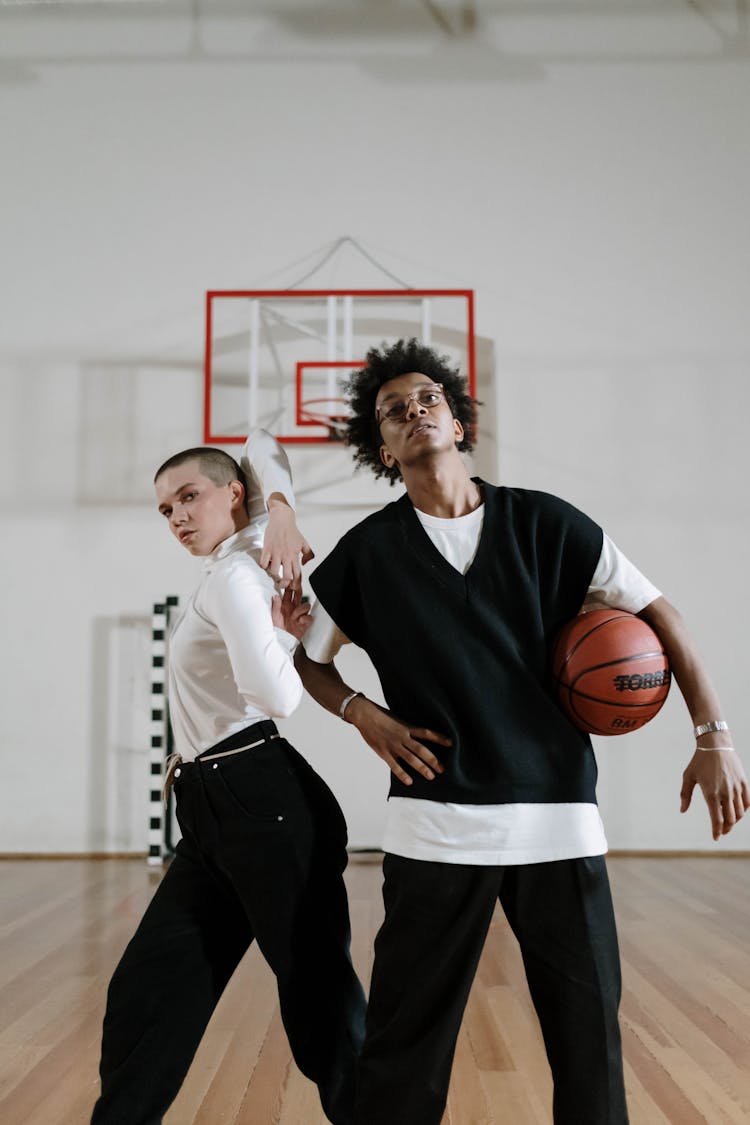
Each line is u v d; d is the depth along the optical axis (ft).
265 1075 6.38
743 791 3.88
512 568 4.04
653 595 4.14
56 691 16.96
